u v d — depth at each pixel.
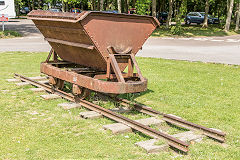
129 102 7.42
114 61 6.75
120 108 7.40
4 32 26.81
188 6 62.84
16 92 8.80
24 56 16.73
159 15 49.16
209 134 5.63
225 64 15.05
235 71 13.48
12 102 7.74
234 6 54.28
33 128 5.86
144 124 6.11
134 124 5.82
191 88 9.98
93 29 6.59
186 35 32.41
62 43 8.12
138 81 7.14
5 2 37.28
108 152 4.86
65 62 9.54
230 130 6.11
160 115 6.61
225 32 36.66
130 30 7.17
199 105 7.96
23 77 10.31
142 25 7.36
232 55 18.69
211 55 18.55
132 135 5.66
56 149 4.91
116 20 6.84
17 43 22.91
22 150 4.84
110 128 5.76
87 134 5.64
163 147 4.98
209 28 41.25
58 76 8.10
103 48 6.89
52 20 7.50
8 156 4.61
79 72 7.66
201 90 9.74
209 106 7.89
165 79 11.45
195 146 5.22
